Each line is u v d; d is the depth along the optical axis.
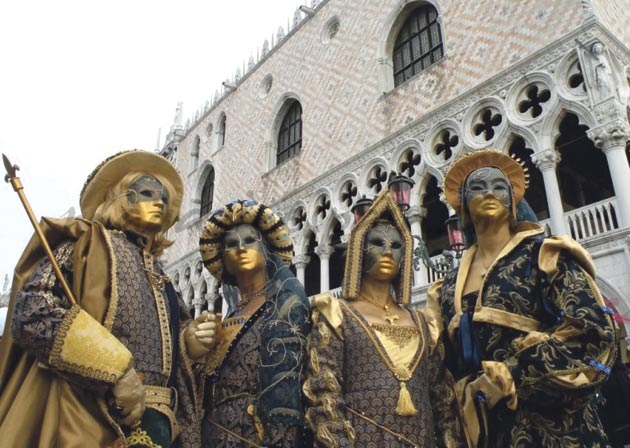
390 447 2.59
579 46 9.98
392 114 13.82
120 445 2.13
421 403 2.78
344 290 3.20
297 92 18.27
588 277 2.63
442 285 3.44
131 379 2.21
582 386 2.39
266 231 3.37
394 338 2.96
